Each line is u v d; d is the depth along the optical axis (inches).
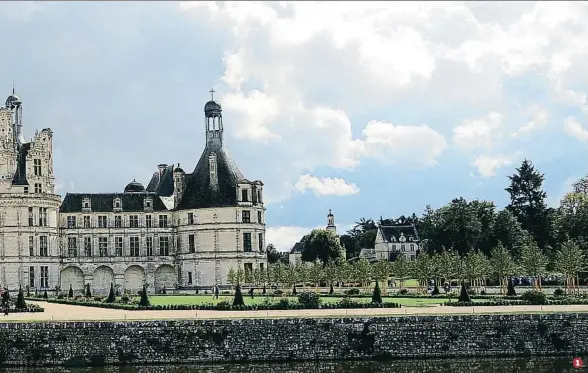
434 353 3361.2
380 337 3366.1
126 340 3324.3
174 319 3380.9
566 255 5118.1
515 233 7770.7
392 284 7234.3
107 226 7317.9
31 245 6756.9
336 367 3179.1
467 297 4269.2
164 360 3314.5
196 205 7199.8
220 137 7440.9
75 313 4033.0
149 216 7411.4
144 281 7317.9
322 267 6510.8
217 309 4119.1
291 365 3238.2
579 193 7313.0
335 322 3368.6
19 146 7071.9
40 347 3312.0
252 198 7229.3
